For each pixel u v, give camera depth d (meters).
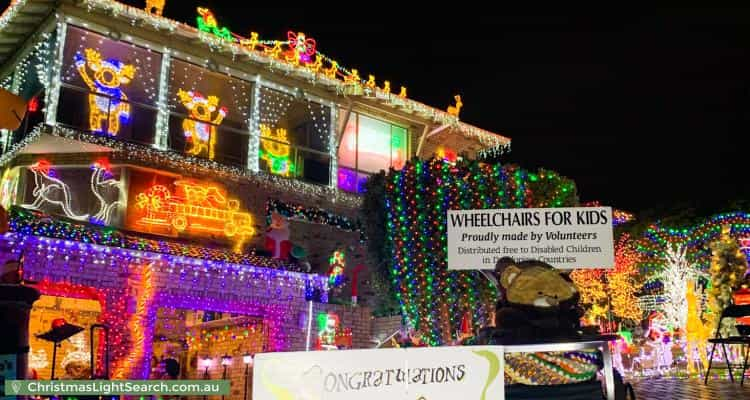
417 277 8.98
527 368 4.84
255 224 16.39
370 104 19.69
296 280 14.66
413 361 3.56
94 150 14.57
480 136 21.58
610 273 21.62
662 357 15.66
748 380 11.20
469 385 3.58
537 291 5.21
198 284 13.16
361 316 15.44
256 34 17.28
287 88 17.95
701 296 17.94
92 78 14.91
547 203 9.33
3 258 10.91
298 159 18.11
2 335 5.43
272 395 3.42
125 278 12.27
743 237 18.30
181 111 16.42
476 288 8.74
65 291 11.67
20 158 14.19
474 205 9.06
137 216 14.77
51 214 13.48
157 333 16.05
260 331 14.20
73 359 13.47
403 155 20.59
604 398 4.66
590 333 5.42
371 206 10.06
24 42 15.84
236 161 17.02
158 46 15.70
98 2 14.51
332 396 3.44
